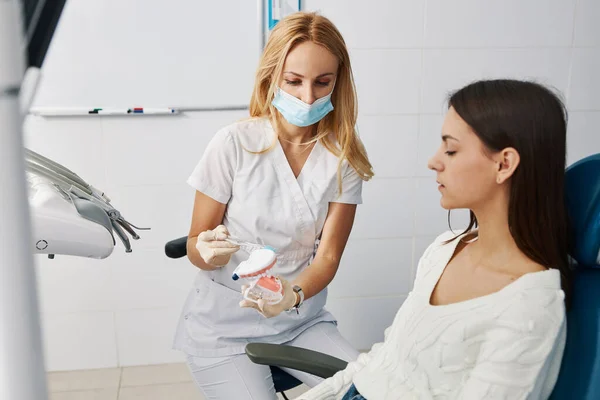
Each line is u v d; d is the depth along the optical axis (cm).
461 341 100
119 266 256
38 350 33
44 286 254
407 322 112
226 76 243
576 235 98
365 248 270
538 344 92
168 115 244
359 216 266
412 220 270
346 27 246
